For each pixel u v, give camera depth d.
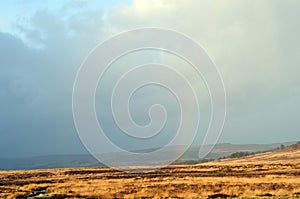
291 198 42.12
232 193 47.41
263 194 46.53
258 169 90.25
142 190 50.88
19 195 47.12
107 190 51.84
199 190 50.62
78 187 56.00
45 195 47.38
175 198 44.38
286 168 90.25
